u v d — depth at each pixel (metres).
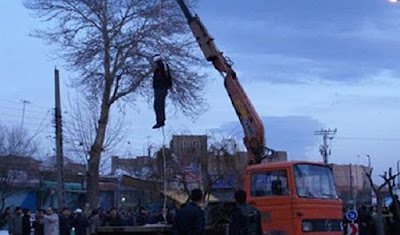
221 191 31.75
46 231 24.16
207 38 20.38
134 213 32.25
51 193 56.47
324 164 17.05
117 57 32.81
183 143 46.50
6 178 53.22
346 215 22.92
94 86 33.06
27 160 58.06
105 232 14.07
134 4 32.09
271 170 16.36
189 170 41.72
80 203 57.06
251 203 16.48
